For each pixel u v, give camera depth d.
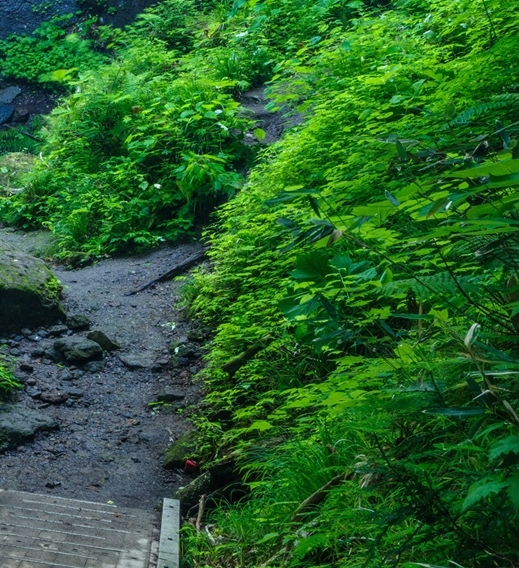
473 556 2.02
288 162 7.50
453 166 2.10
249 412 5.14
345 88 8.41
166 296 8.33
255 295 6.65
